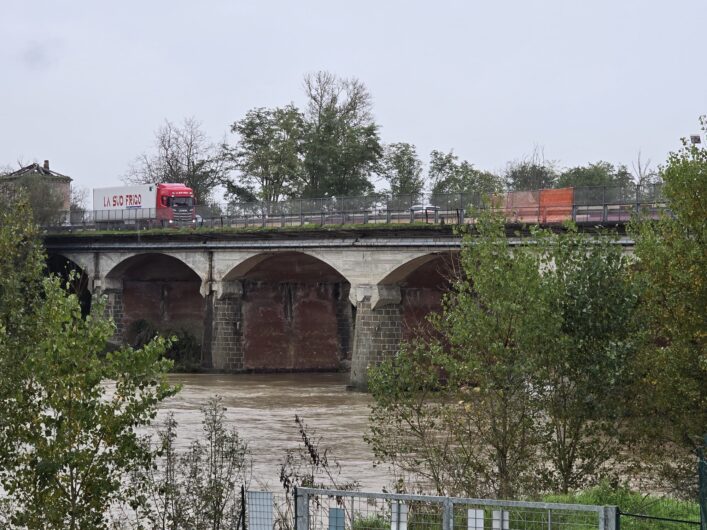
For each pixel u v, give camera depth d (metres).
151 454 30.41
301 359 101.69
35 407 28.77
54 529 27.69
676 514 28.14
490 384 32.25
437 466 32.50
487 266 33.34
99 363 28.16
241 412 67.94
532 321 32.38
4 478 28.69
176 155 150.88
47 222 118.12
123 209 117.50
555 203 70.38
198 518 29.98
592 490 31.31
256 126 144.38
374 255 83.50
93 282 110.31
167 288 112.69
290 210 94.25
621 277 33.34
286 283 101.50
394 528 20.84
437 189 142.00
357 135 138.12
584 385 32.38
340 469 41.84
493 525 20.11
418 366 33.41
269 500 22.80
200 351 107.12
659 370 33.09
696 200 34.38
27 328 30.64
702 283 33.28
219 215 103.62
